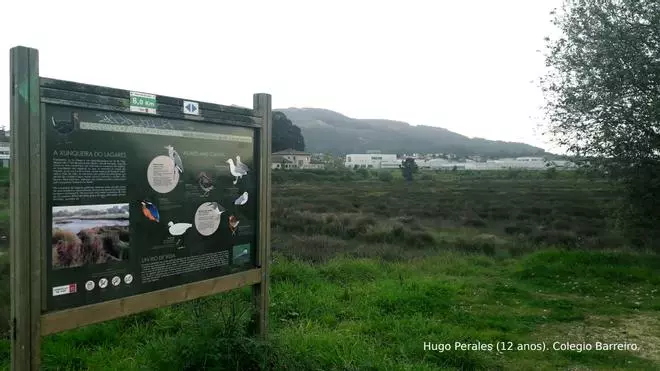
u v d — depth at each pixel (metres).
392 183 64.94
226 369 3.81
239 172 4.36
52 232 3.04
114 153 3.37
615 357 5.21
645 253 10.70
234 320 4.11
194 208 3.95
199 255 4.01
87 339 5.25
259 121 4.52
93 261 3.26
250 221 4.51
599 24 10.30
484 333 5.84
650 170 9.91
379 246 14.75
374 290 7.51
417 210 28.86
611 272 9.11
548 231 18.61
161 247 3.70
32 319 2.93
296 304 6.58
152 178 3.62
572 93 10.52
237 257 4.37
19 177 2.85
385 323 5.90
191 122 3.92
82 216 3.19
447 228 21.06
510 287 8.16
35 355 2.95
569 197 36.66
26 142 2.88
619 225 11.09
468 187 54.06
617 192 10.89
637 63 9.57
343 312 6.41
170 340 4.34
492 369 4.85
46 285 3.02
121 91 3.36
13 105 2.86
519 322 6.41
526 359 5.13
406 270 9.71
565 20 10.77
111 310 3.35
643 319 6.60
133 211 3.50
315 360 4.44
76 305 3.18
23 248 2.88
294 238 16.34
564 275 9.14
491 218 25.70
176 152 3.80
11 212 2.90
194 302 5.96
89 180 3.22
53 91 2.99
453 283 8.41
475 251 14.38
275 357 4.09
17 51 2.84
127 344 5.09
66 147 3.10
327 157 121.75
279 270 8.23
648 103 9.69
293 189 51.62
